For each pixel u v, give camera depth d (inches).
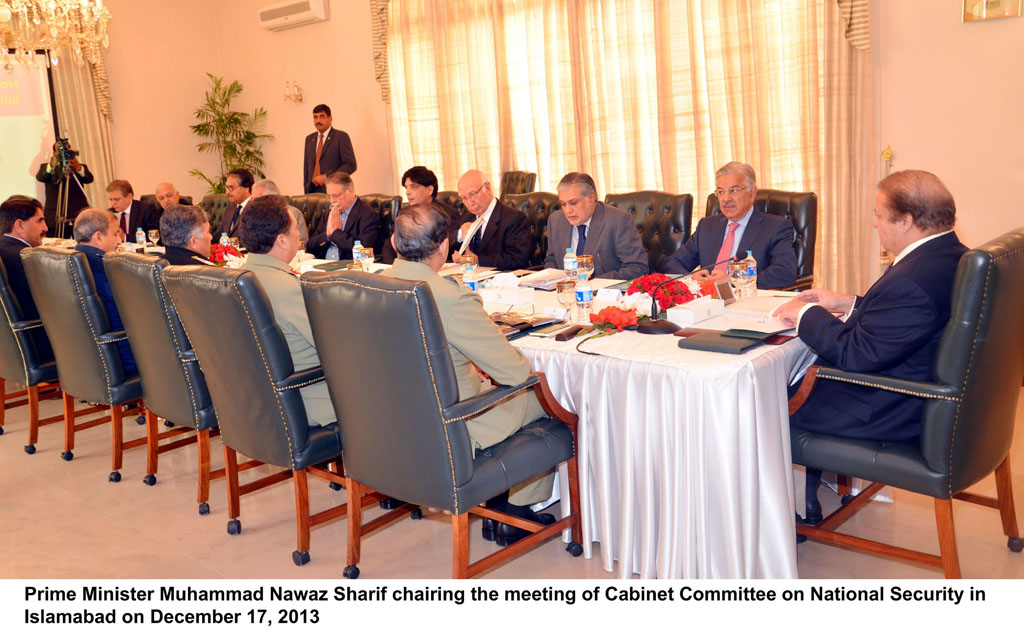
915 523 105.8
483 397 83.6
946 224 84.1
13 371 153.4
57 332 135.9
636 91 232.5
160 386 122.1
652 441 87.0
